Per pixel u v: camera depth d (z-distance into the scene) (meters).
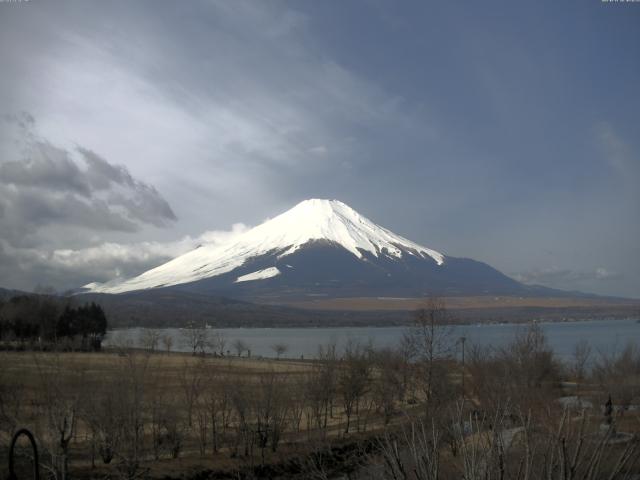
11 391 35.03
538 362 51.53
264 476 39.38
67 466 31.86
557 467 12.39
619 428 23.97
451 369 54.88
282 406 50.09
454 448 18.23
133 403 39.62
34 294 125.38
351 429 50.84
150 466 37.97
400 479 12.86
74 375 42.34
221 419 51.44
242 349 150.75
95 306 130.75
